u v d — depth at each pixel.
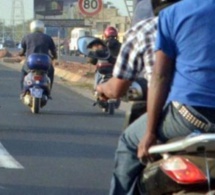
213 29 6.65
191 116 6.61
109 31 22.55
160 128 6.79
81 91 33.19
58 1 83.19
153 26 7.32
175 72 6.77
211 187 6.47
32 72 22.53
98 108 24.92
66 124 20.36
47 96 22.81
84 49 8.59
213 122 6.59
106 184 12.62
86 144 16.78
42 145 16.47
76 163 14.39
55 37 76.00
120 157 7.29
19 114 22.41
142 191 7.18
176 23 6.73
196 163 6.50
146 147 6.79
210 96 6.60
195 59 6.66
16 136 17.78
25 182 12.62
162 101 6.77
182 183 6.51
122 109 24.89
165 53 6.77
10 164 14.04
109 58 8.63
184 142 6.36
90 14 36.44
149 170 6.94
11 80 39.53
